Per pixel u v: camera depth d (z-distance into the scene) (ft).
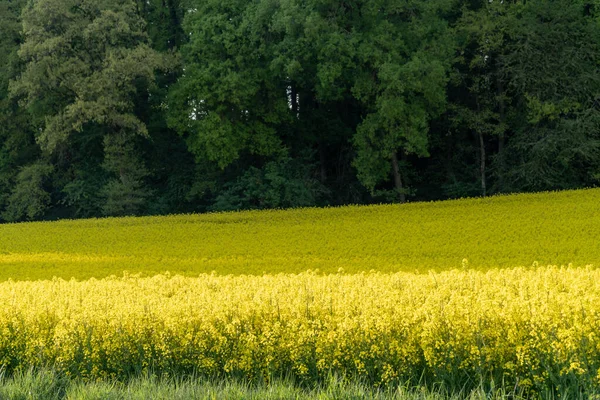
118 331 38.91
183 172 182.09
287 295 43.37
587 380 29.12
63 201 176.35
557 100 155.63
